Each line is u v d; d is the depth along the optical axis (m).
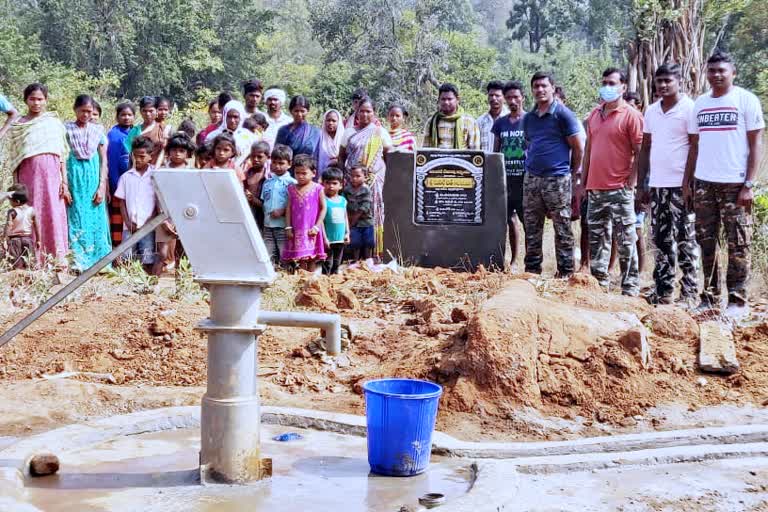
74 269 9.25
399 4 40.66
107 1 45.59
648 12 12.94
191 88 50.91
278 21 70.31
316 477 4.43
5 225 9.80
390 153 10.48
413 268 9.77
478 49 47.16
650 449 4.98
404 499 4.15
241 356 4.22
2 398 5.58
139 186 10.06
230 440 4.22
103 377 6.15
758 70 34.31
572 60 51.59
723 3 13.80
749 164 7.82
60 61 44.00
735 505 4.21
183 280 8.16
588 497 4.27
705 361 6.29
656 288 8.80
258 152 10.20
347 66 40.84
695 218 8.16
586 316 6.58
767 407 5.82
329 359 6.50
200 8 49.72
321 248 9.83
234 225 4.16
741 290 7.96
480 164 10.33
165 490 4.15
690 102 8.52
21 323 4.07
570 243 9.79
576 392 5.80
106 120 19.81
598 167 9.00
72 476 4.32
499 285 8.41
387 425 4.45
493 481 4.26
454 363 5.83
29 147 9.58
